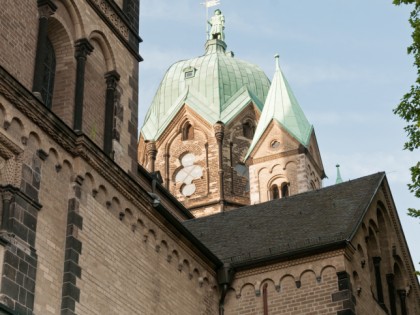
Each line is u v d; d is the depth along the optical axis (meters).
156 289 32.19
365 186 41.50
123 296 29.66
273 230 40.34
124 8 36.88
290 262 36.16
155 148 79.69
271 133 74.25
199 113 79.00
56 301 25.92
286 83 78.38
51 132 27.48
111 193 30.38
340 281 34.62
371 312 36.53
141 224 32.19
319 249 35.47
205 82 81.75
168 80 84.19
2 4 27.55
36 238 25.59
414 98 29.83
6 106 25.45
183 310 33.94
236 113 79.00
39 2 29.73
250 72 84.12
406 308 41.41
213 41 89.44
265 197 71.62
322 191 43.22
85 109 31.52
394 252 41.50
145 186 40.03
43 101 29.28
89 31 32.62
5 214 24.62
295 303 35.28
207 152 77.06
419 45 30.38
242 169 76.88
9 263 23.97
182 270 34.78
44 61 30.17
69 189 28.14
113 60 34.19
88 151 29.02
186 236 34.81
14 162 25.50
